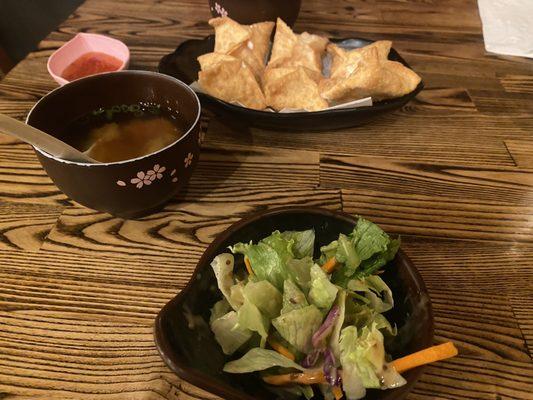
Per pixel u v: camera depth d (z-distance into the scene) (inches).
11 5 89.2
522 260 33.3
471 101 48.2
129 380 26.4
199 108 33.7
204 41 51.8
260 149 42.7
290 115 40.8
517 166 41.0
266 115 40.9
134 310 30.0
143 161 29.6
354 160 41.6
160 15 62.5
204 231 35.4
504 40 57.1
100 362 27.1
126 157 34.0
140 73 36.6
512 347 28.1
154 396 25.7
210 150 42.4
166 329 23.0
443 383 26.4
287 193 38.6
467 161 41.5
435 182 39.5
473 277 32.1
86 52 50.5
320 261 29.4
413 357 22.7
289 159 41.7
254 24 52.5
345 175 40.2
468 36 59.1
